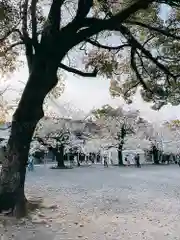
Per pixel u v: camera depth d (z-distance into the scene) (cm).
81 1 1128
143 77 1623
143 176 3222
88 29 1130
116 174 3488
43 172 3759
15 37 1224
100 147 5631
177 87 1529
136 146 5903
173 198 1688
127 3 1244
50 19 1130
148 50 1385
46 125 4488
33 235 880
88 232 941
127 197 1720
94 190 2039
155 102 1672
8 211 1066
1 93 2506
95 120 5762
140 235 916
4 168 1098
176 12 1280
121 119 5716
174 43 1373
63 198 1631
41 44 1121
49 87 1139
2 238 839
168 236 907
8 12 1068
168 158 6216
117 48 1313
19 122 1109
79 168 4569
